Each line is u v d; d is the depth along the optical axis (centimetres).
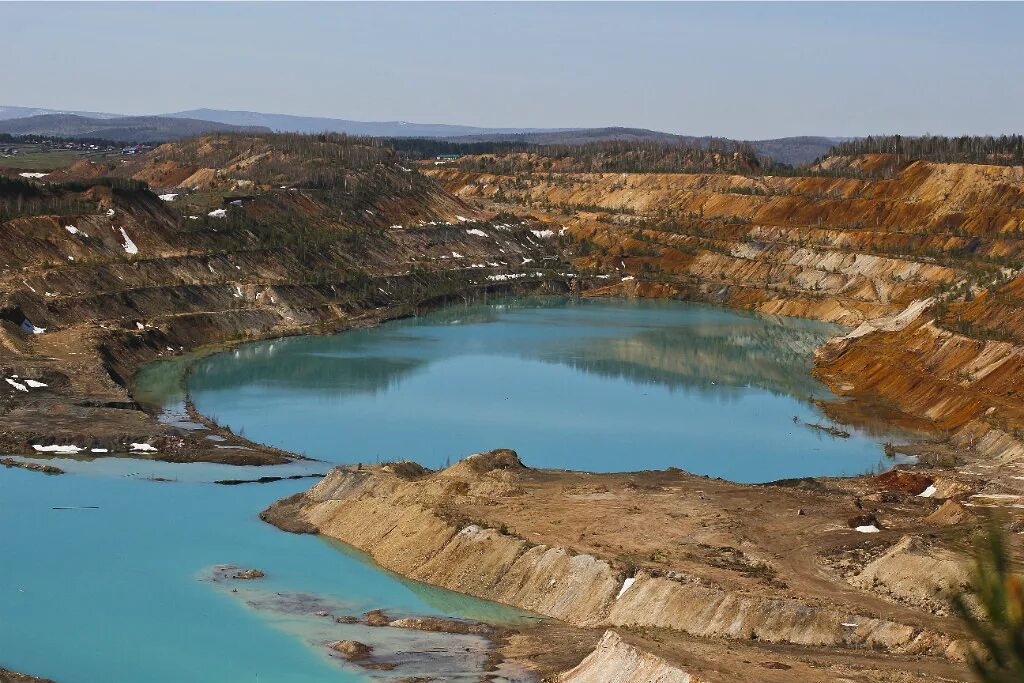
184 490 12238
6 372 15950
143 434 13975
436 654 8212
